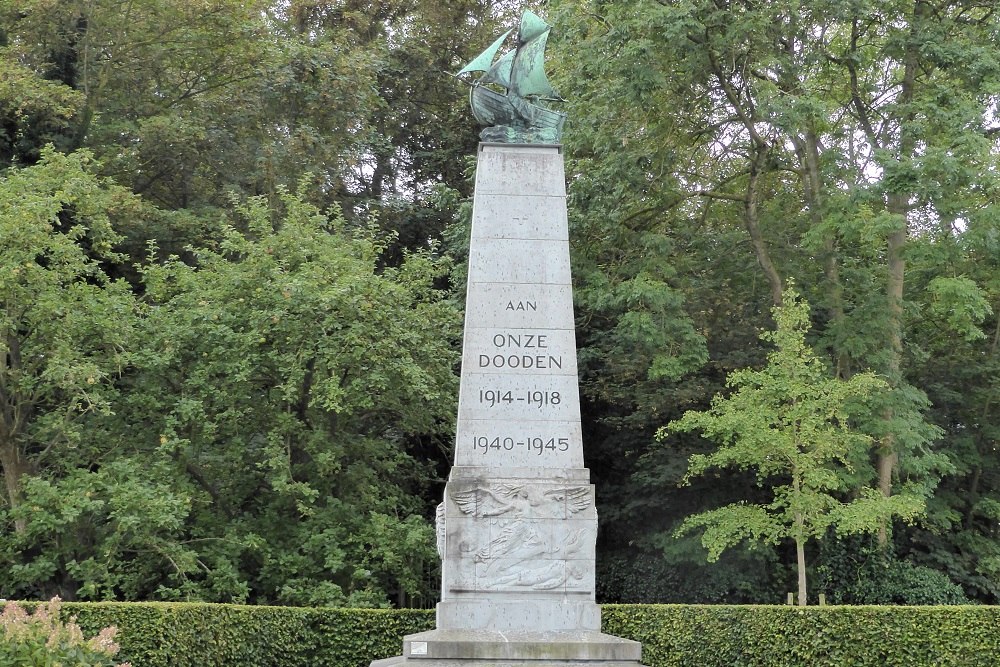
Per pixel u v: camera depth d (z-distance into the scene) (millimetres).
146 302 27156
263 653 19594
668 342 26578
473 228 16422
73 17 30422
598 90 26312
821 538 26234
